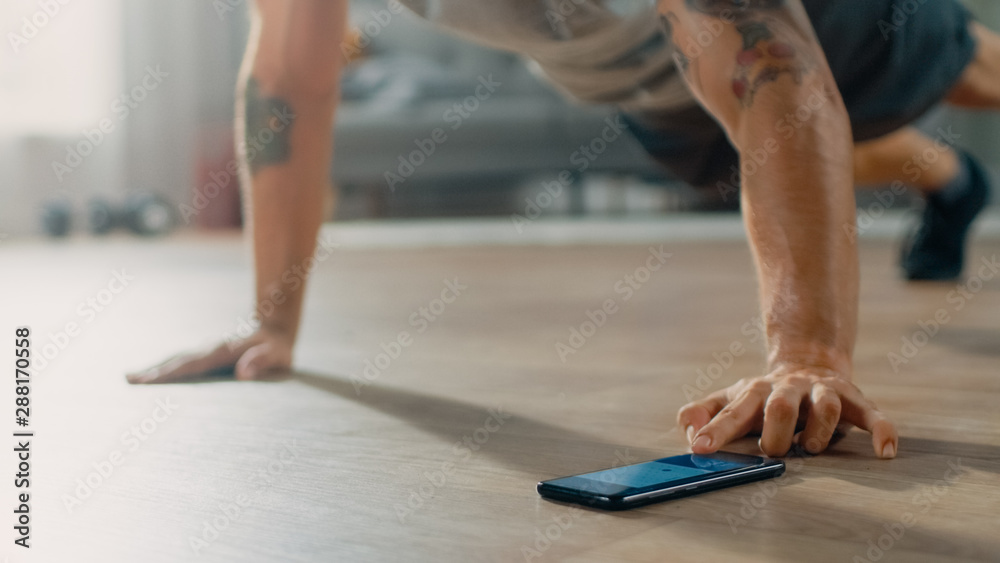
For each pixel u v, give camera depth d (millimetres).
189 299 2092
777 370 701
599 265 2748
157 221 4746
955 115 4039
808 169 708
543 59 1193
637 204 4617
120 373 1119
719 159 1444
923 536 487
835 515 524
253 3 1064
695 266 2670
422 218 4801
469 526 518
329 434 771
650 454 689
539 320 1608
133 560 475
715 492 575
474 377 1062
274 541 499
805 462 647
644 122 1410
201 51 5402
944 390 925
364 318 1681
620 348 1277
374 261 3117
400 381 1038
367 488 604
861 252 3014
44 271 2852
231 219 5309
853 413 669
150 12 5316
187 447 726
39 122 5129
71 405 904
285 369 1108
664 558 458
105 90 5270
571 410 864
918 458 656
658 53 1176
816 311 701
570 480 577
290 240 1080
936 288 1938
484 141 4281
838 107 739
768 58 727
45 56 5094
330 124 1072
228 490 602
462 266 2834
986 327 1394
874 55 1084
